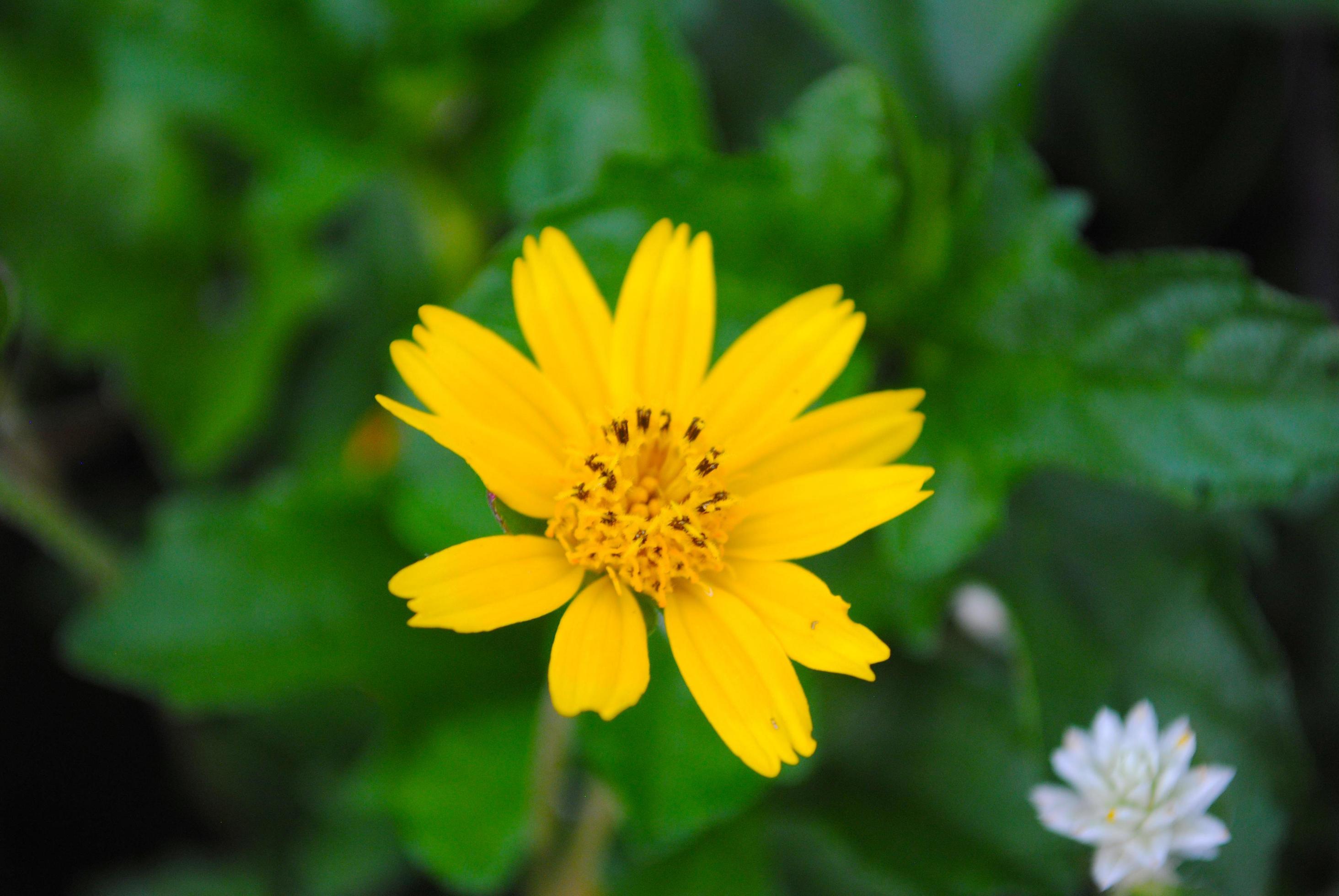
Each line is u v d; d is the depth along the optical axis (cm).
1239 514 21
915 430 18
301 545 21
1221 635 21
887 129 20
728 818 21
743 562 18
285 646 21
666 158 20
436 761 21
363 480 21
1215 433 20
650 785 20
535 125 22
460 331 18
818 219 20
